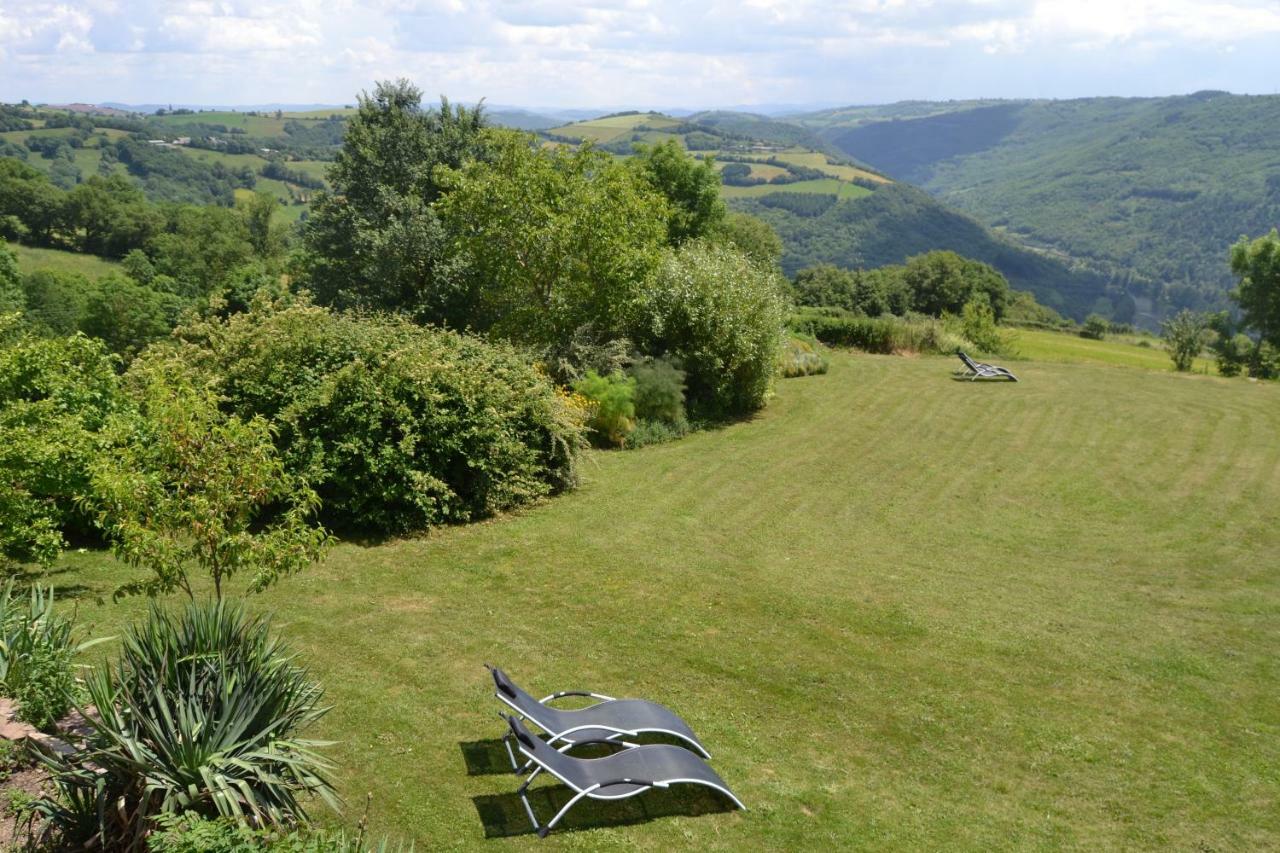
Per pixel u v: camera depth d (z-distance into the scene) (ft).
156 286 197.16
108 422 30.35
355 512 36.88
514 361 44.91
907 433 57.67
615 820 17.95
